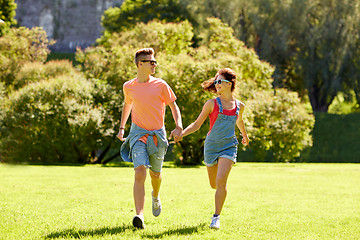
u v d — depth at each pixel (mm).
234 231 5199
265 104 24016
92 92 22312
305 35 37906
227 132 5504
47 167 17547
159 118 5547
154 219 5988
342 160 33781
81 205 7254
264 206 7480
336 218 6289
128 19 46000
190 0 39562
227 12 37125
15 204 7199
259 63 25578
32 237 4734
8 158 20797
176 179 12914
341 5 37312
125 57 23281
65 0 77125
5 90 22844
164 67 21703
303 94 41156
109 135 21562
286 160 25609
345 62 38062
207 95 20578
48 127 20438
